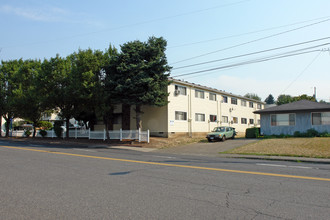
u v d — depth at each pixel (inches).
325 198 224.5
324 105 953.5
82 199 219.8
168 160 490.0
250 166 416.8
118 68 823.1
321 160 479.2
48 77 959.0
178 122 1063.0
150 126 1061.1
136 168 382.6
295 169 386.9
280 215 182.1
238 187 264.8
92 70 876.0
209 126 1259.2
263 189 256.5
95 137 1040.8
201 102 1219.9
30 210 192.5
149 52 863.7
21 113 1202.0
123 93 845.2
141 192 243.3
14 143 952.3
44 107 1019.3
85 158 500.1
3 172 342.6
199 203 209.5
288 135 962.7
